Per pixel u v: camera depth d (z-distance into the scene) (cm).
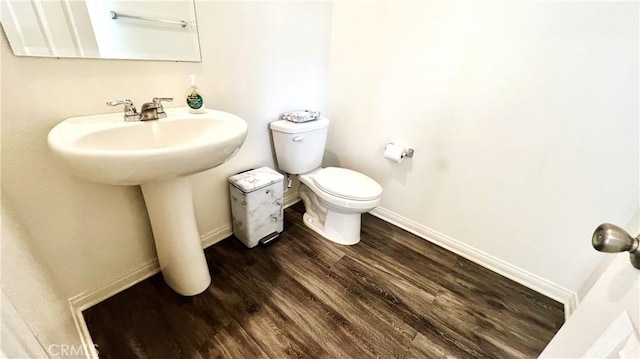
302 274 144
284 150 163
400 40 153
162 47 108
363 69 174
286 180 195
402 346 111
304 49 165
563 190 125
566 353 69
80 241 108
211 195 150
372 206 152
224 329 113
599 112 109
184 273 121
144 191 108
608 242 51
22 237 81
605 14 100
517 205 140
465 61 135
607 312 58
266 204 156
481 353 111
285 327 115
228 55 129
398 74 160
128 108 96
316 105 191
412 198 180
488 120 136
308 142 166
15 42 77
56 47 84
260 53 142
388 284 141
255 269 145
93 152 67
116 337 107
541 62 116
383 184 192
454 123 147
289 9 147
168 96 115
